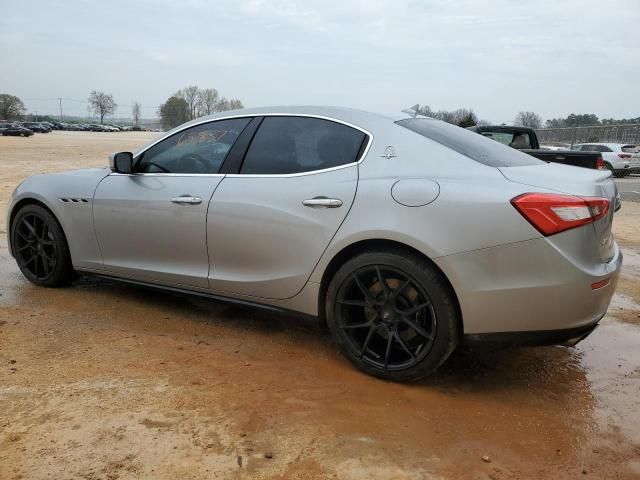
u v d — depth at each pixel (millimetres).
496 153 3211
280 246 3219
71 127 113375
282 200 3211
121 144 42750
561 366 3352
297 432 2455
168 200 3629
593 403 2879
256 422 2523
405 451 2352
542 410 2779
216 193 3451
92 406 2598
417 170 2943
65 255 4289
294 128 3410
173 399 2697
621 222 9258
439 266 2736
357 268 2973
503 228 2633
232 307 4152
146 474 2123
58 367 3010
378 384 2980
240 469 2178
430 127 3309
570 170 3109
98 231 4016
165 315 3941
